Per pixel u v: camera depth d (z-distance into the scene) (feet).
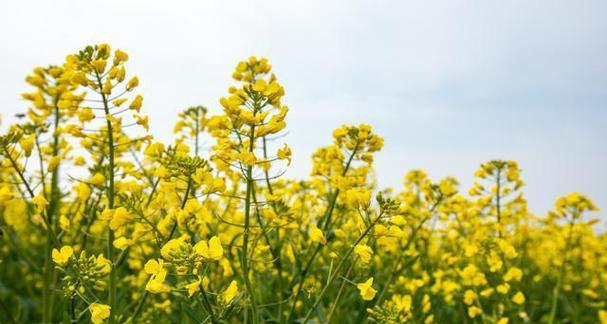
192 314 1.76
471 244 2.96
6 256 3.38
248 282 1.73
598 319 3.57
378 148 2.28
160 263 1.54
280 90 1.79
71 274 1.86
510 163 2.88
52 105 2.49
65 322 1.92
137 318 2.45
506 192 2.86
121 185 1.96
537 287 4.06
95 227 3.18
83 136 1.91
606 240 4.46
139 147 2.58
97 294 2.30
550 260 4.32
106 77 1.89
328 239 2.23
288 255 2.73
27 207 2.35
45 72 2.56
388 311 2.09
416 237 3.15
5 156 1.90
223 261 2.27
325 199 2.60
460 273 2.69
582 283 4.03
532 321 3.23
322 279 2.69
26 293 3.27
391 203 1.72
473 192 2.91
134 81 1.94
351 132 2.27
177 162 1.82
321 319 2.04
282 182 2.87
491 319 2.64
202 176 1.74
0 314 2.92
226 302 1.61
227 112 1.77
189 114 2.89
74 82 1.88
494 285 2.78
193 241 2.03
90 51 1.93
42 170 2.27
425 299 2.65
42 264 2.85
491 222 2.86
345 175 2.29
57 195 2.38
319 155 2.65
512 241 3.26
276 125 1.76
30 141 1.92
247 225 1.75
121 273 2.97
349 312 2.68
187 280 1.73
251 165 1.73
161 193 1.80
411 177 3.56
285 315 2.57
